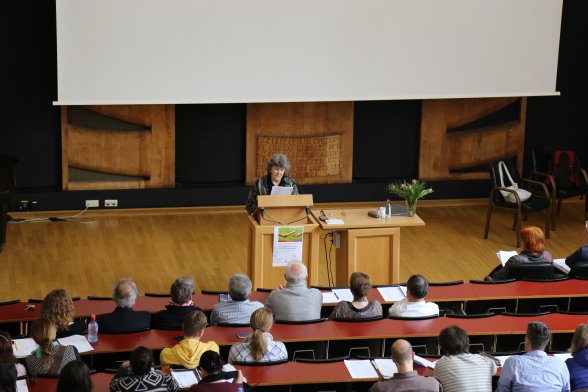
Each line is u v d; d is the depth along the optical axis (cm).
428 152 1185
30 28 1046
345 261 812
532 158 1124
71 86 1018
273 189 780
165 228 1058
